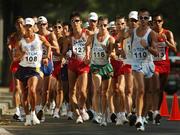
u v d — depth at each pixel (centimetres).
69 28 3838
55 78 3850
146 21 3041
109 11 11225
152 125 3319
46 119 3619
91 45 3297
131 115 3198
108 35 3269
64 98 3906
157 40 3262
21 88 3256
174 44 3466
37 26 3703
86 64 3334
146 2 11100
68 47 3459
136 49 3045
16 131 3000
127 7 11119
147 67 3039
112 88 3406
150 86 3247
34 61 3198
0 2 7794
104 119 3269
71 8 10844
